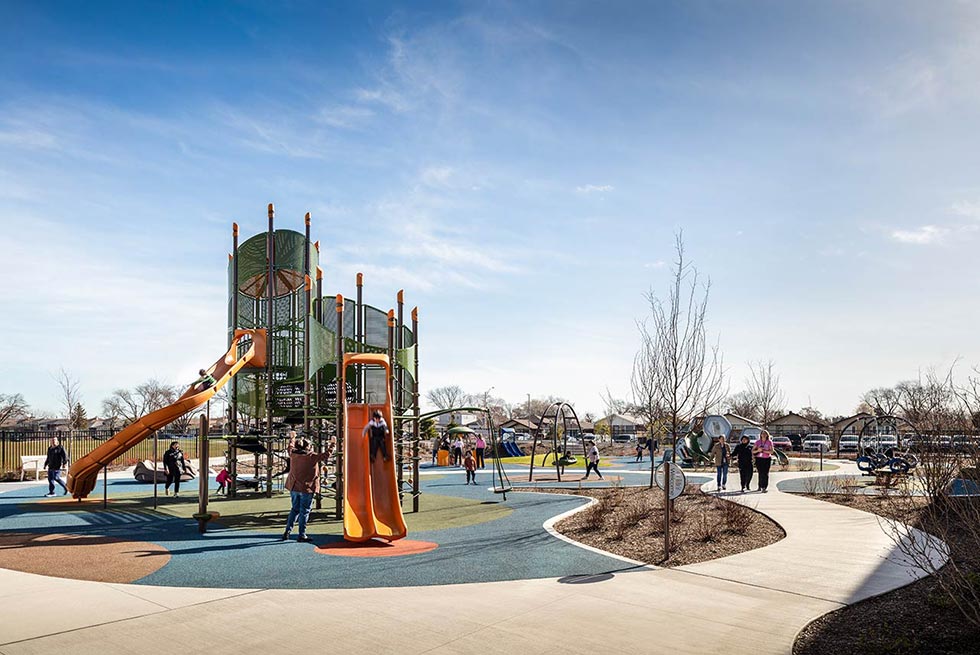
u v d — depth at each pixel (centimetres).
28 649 624
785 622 691
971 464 820
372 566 998
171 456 2153
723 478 2198
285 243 2128
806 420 8681
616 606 754
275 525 1477
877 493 1834
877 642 620
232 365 1994
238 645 634
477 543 1197
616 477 2855
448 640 643
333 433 2138
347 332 2188
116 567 1005
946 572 864
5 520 1573
